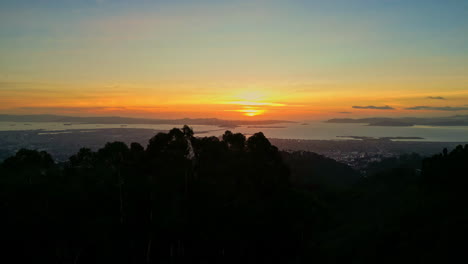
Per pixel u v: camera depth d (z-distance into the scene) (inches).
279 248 839.7
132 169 999.0
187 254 828.6
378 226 808.9
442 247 557.0
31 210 847.7
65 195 929.5
